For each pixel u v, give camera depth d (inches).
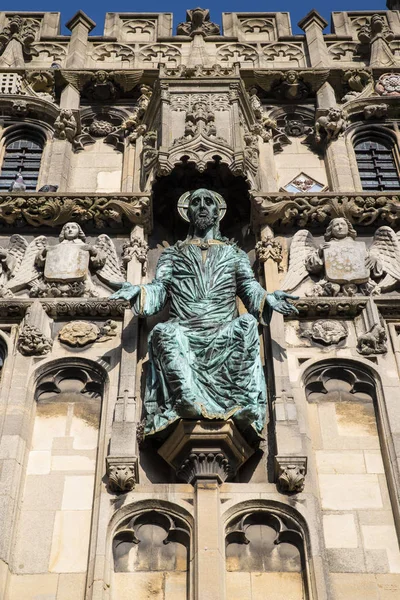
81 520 409.1
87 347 471.8
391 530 406.6
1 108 635.5
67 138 613.3
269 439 433.4
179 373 424.8
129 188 574.2
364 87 650.8
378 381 457.4
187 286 469.1
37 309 482.9
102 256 511.8
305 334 478.9
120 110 644.1
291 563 394.6
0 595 380.8
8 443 427.5
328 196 539.8
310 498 409.4
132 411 433.1
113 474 408.5
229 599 382.9
